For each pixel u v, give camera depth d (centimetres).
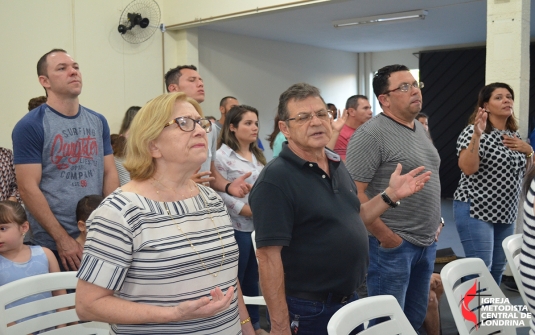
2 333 157
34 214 227
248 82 762
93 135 248
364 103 430
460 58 875
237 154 326
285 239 168
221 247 141
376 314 153
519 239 214
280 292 170
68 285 174
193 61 644
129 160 137
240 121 326
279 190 170
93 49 547
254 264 319
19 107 484
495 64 404
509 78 398
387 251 229
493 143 299
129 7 579
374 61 978
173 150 134
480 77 862
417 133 241
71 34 526
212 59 704
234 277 146
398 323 158
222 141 334
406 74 234
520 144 300
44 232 238
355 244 177
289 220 171
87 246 126
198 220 139
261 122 790
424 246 234
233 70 736
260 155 348
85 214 231
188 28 631
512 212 306
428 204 233
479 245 304
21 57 484
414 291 247
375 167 231
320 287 176
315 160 183
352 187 193
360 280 183
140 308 124
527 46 404
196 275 133
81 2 533
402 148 230
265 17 619
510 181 299
